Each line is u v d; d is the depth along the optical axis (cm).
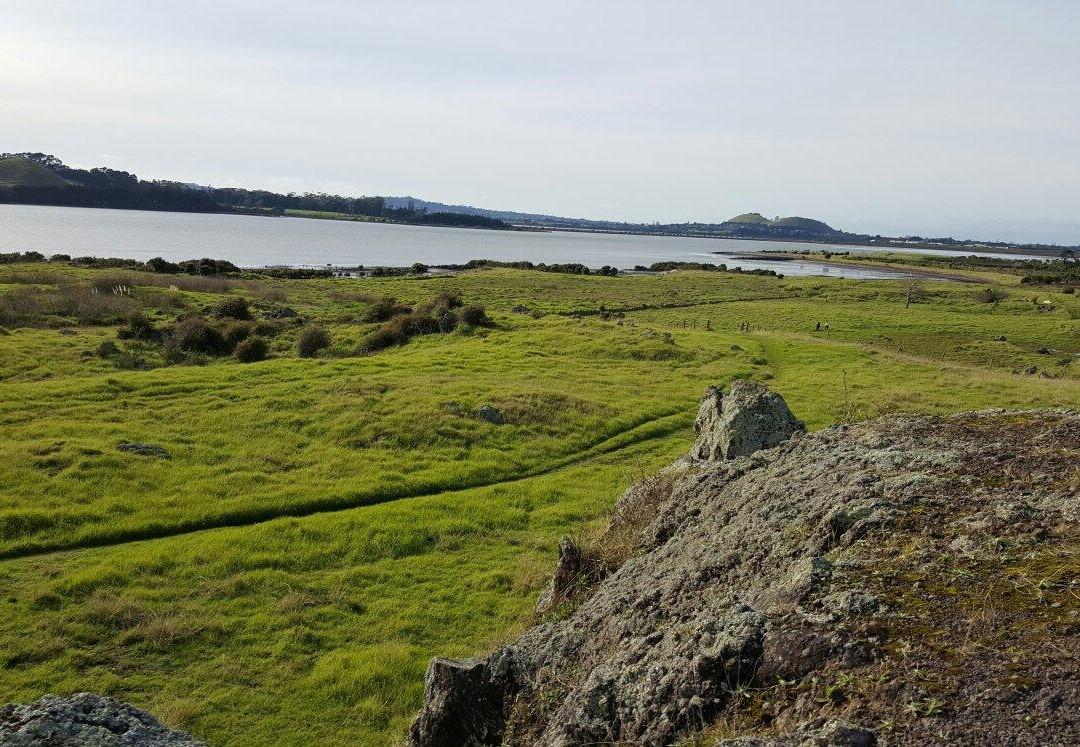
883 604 566
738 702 525
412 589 1596
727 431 1423
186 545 1748
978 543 636
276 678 1254
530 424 2914
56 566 1612
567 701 645
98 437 2406
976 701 439
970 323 7500
